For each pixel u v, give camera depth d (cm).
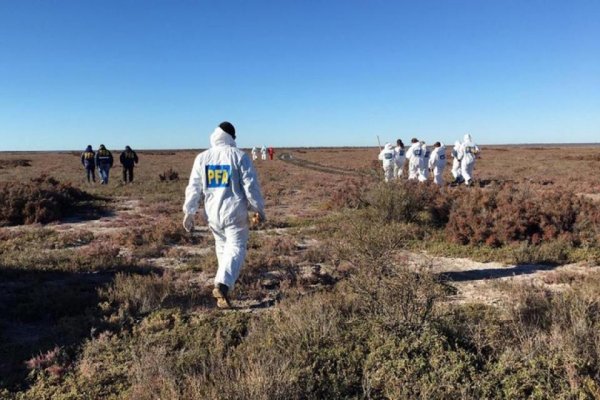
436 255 867
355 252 625
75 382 424
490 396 369
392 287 482
